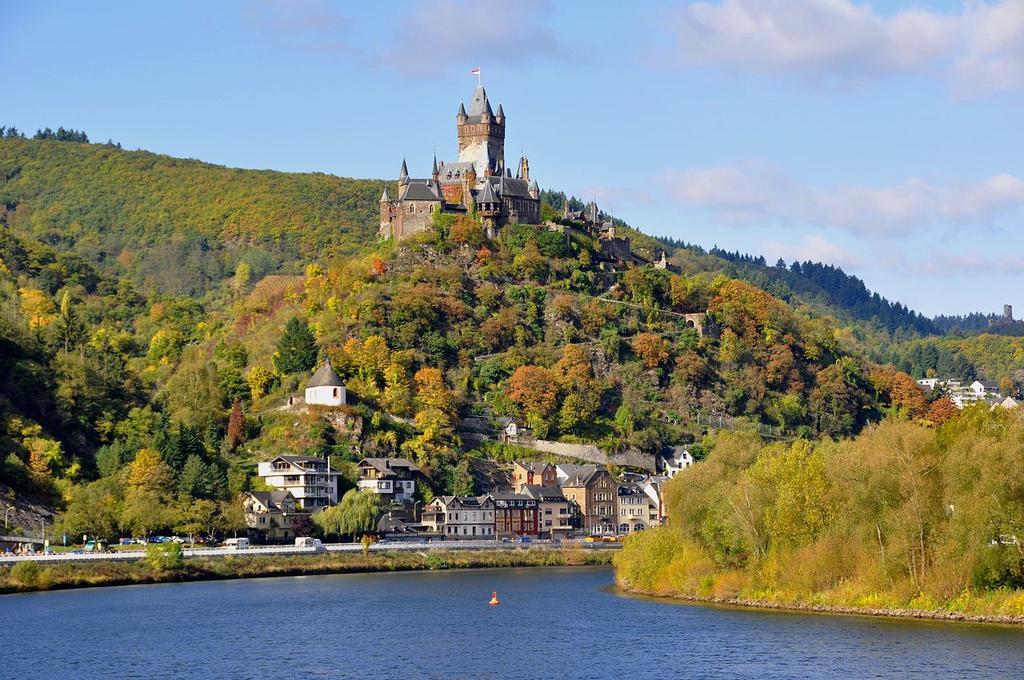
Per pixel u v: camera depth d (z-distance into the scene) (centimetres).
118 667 17350
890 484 19375
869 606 19400
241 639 19325
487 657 17812
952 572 18788
